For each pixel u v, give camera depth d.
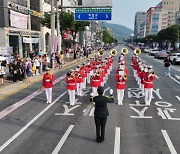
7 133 8.25
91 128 8.64
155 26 169.00
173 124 9.06
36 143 7.44
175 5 166.12
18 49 33.28
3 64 18.72
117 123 9.16
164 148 7.06
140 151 6.87
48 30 44.84
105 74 18.17
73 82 11.59
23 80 18.42
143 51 72.69
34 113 10.48
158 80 19.45
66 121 9.43
